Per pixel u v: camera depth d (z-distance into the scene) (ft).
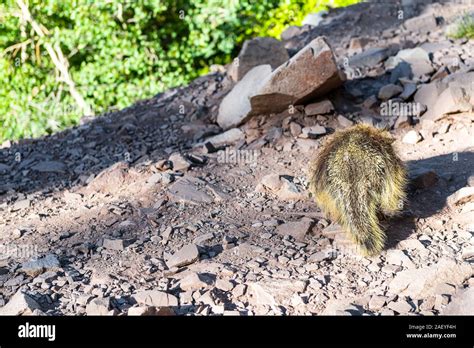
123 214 21.80
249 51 30.45
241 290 16.84
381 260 17.88
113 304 16.46
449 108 24.86
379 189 18.51
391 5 36.83
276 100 26.25
